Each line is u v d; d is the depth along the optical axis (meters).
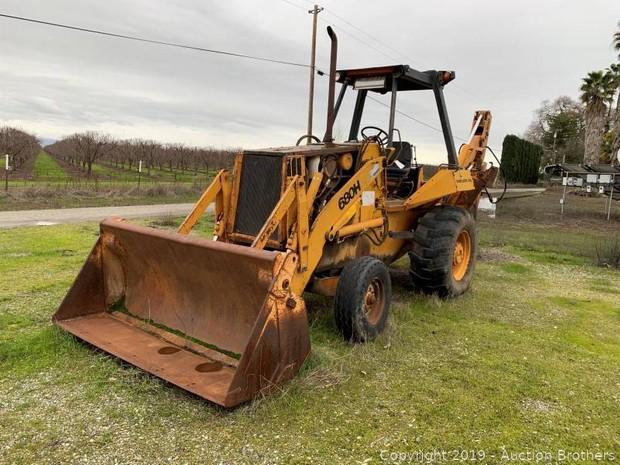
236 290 3.41
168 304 3.93
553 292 6.50
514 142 40.47
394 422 3.04
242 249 3.22
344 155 4.48
